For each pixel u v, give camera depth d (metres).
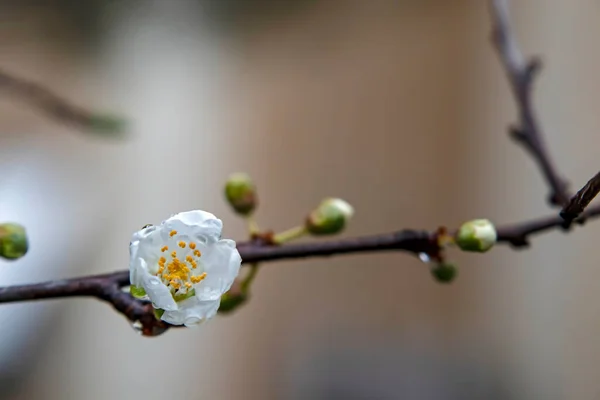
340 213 0.40
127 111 0.86
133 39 0.91
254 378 0.73
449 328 0.75
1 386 0.64
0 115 0.80
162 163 0.84
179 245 0.36
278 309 0.76
